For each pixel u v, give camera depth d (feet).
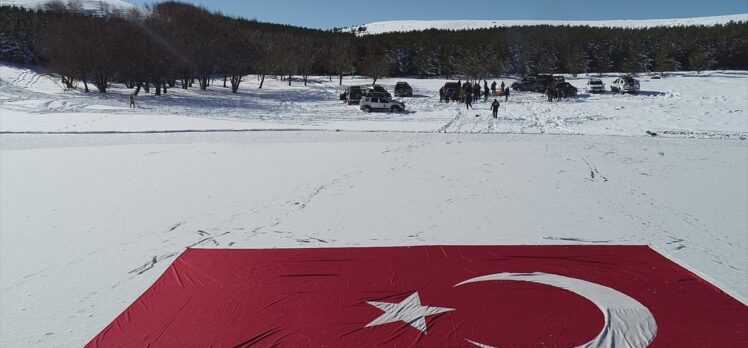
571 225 32.17
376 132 82.23
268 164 54.08
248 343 18.01
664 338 18.17
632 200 38.81
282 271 24.43
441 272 24.21
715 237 29.78
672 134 78.33
